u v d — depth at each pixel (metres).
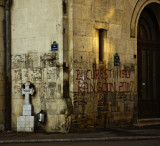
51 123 16.44
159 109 20.17
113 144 13.27
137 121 18.42
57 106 16.31
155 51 20.23
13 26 17.58
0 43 17.48
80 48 16.55
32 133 16.30
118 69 17.81
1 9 17.55
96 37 17.09
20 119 16.97
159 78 20.23
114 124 17.61
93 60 16.95
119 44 17.89
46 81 16.66
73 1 16.33
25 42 17.27
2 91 17.52
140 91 19.56
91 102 16.83
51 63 16.53
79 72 16.48
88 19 16.81
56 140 14.38
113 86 17.61
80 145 13.12
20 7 17.41
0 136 15.59
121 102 17.88
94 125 16.89
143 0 18.72
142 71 19.73
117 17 17.83
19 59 17.39
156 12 20.02
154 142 13.67
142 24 19.91
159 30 20.20
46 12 16.69
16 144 13.77
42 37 16.80
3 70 17.55
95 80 17.00
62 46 16.25
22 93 17.02
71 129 16.17
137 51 19.53
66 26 16.38
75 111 16.31
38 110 16.81
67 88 16.36
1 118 17.48
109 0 17.55
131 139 14.66
